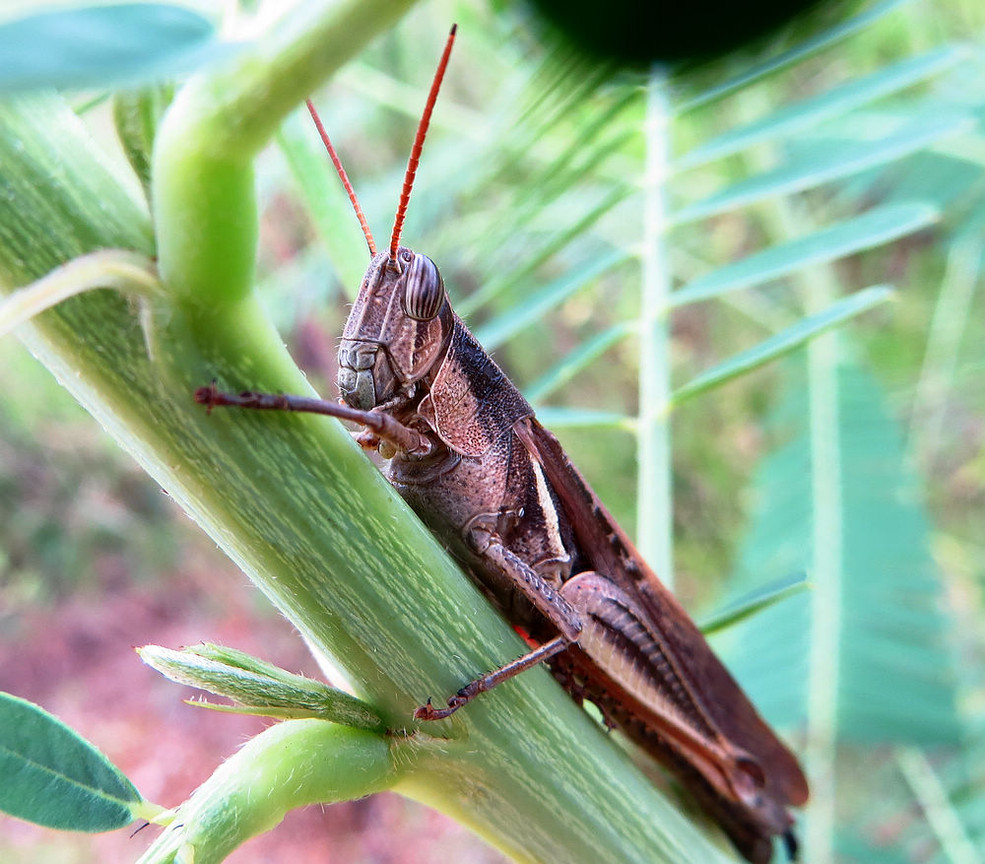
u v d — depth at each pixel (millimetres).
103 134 79
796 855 65
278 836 174
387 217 105
